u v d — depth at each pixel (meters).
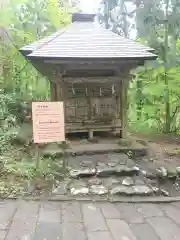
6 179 4.83
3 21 10.02
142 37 10.34
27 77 10.56
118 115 7.14
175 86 9.33
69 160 5.75
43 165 5.31
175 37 9.78
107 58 5.80
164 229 3.49
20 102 8.71
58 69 6.36
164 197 4.55
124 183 4.84
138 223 3.63
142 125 10.48
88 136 7.10
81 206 4.08
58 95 6.59
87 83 6.89
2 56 9.63
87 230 3.38
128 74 6.91
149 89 9.56
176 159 6.33
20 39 10.19
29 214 3.76
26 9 10.84
